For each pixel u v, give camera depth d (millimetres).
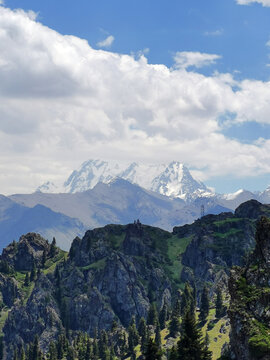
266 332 104875
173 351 117875
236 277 120750
